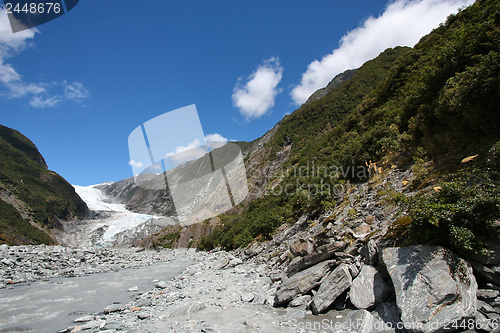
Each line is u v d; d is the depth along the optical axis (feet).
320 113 359.05
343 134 137.39
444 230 19.30
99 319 26.58
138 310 29.71
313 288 27.20
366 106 131.44
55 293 40.68
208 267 67.56
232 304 28.60
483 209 18.03
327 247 30.42
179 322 23.47
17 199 520.42
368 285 21.77
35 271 57.26
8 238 291.38
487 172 21.49
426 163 37.83
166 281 51.75
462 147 31.73
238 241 106.52
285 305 27.71
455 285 16.24
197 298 33.01
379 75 346.95
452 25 99.14
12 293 40.42
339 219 39.93
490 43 35.09
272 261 52.13
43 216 533.55
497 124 26.63
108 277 56.80
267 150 347.36
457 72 37.19
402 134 58.03
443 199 20.22
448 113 34.14
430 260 18.60
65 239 524.52
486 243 17.61
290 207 88.94
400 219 23.91
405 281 18.42
